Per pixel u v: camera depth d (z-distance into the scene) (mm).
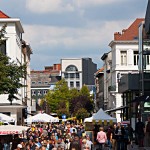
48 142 34031
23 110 92062
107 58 134875
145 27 53750
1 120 40594
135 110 59969
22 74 38719
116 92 114875
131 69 114875
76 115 133750
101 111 52156
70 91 155750
